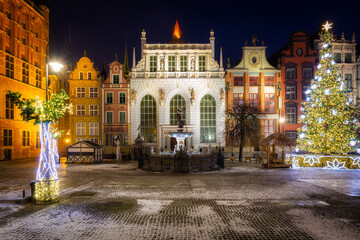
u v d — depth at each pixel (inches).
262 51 2036.2
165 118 2011.6
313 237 341.7
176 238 339.0
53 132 562.9
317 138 1169.4
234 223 396.5
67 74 2439.7
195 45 2055.9
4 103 1599.4
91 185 715.4
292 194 596.1
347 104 1160.8
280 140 1165.7
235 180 792.9
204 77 2020.2
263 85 2016.5
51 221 406.6
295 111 2021.4
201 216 431.8
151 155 1081.4
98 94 2033.7
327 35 1216.2
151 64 2065.7
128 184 729.0
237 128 1596.9
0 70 1568.7
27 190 636.7
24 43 1840.6
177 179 815.1
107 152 1850.4
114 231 363.6
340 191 627.8
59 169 1103.6
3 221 407.2
